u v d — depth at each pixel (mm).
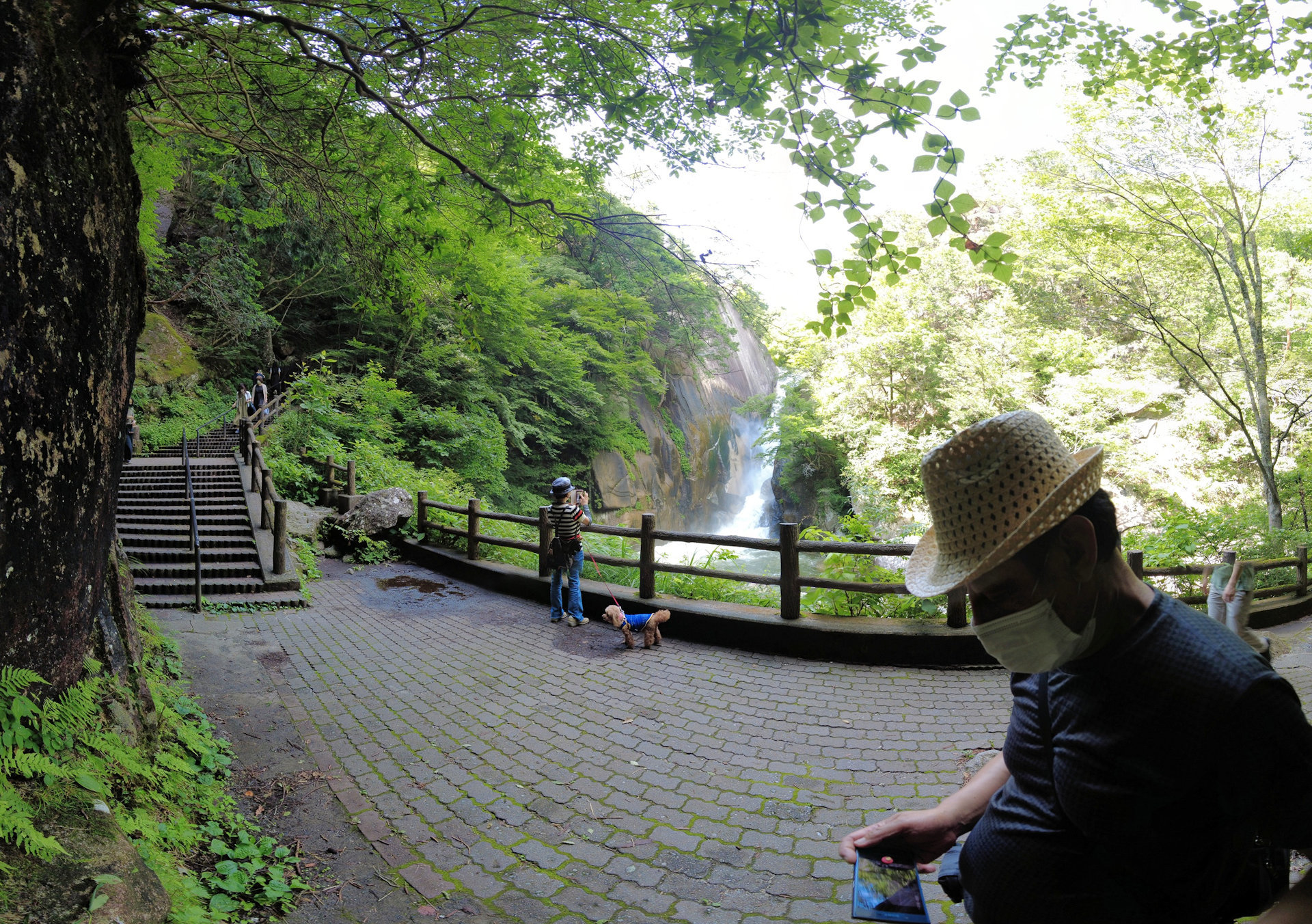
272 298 20609
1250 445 13047
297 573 8961
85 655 2850
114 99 2814
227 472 12852
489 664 5898
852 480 22047
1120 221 12672
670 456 29172
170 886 2520
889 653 5660
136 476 12344
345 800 3732
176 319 19953
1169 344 15156
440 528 10242
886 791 3768
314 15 4047
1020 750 1186
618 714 4809
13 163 2203
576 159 4609
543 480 23250
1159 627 1003
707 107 2643
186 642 6344
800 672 5527
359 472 14039
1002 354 18812
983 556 1052
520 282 18062
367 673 5699
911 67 1953
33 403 2338
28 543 2367
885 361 21094
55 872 2031
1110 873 1034
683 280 4195
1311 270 13625
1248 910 1070
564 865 3195
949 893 1337
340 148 4934
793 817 3553
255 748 4320
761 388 36469
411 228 5098
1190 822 982
